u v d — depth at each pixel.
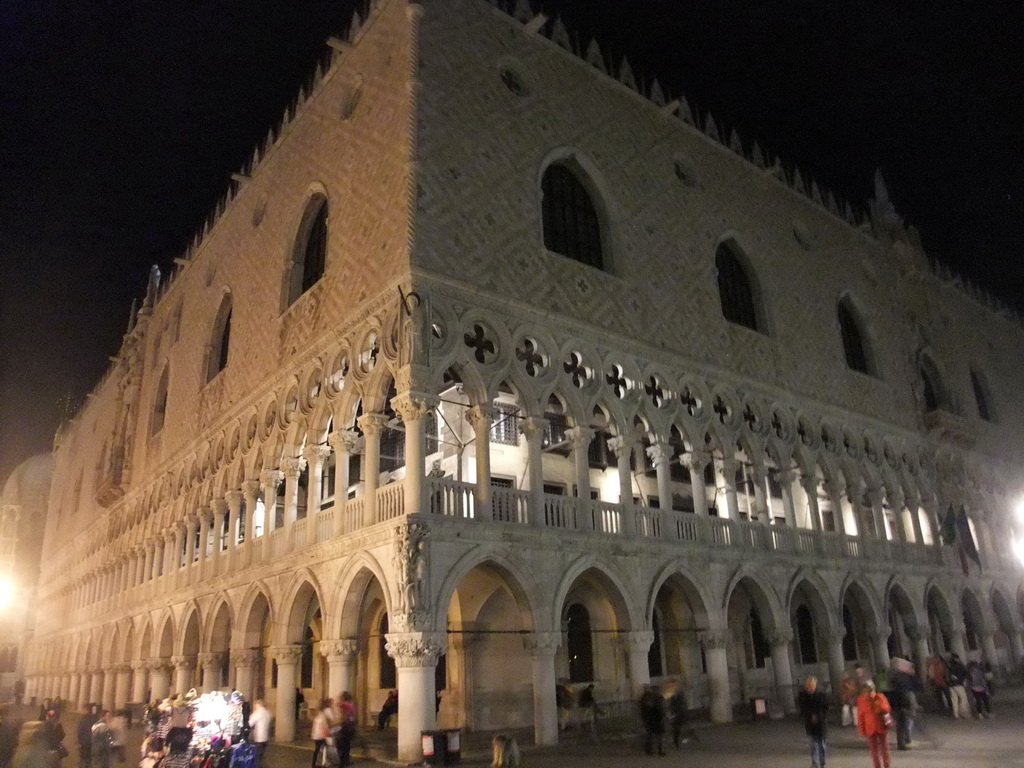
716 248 36.28
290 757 23.44
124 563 50.38
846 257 45.38
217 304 41.28
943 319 52.19
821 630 33.88
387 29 28.08
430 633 20.75
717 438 32.00
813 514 35.38
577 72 32.41
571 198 31.05
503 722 27.36
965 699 28.11
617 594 26.00
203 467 38.44
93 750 20.88
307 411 28.62
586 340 28.14
